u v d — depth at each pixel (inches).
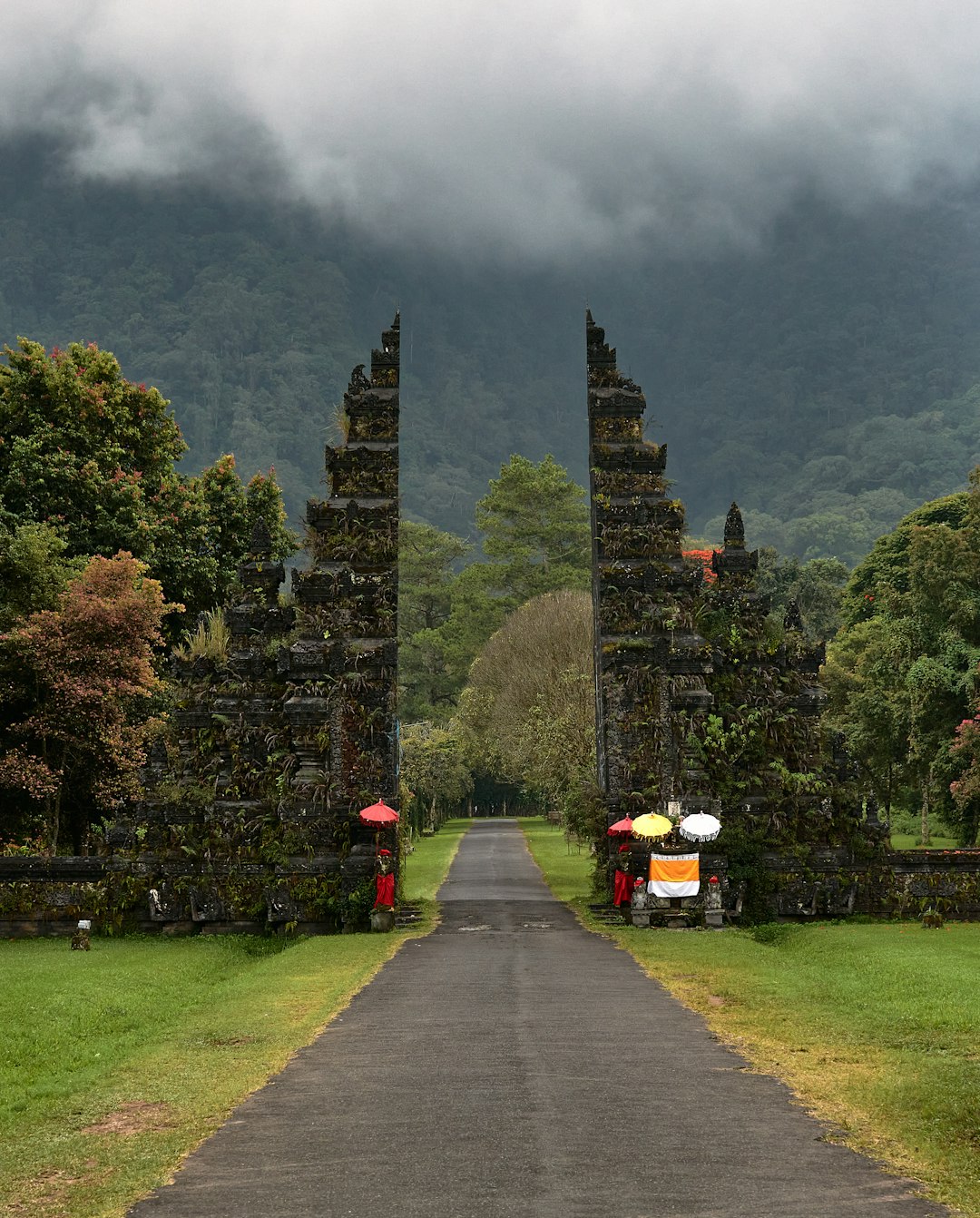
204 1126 438.6
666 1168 374.6
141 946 1100.5
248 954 1097.4
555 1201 343.9
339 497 1430.9
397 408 1461.6
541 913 1311.5
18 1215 354.3
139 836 1201.4
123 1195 362.6
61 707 1253.7
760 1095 470.3
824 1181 362.6
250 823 1223.5
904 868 1228.5
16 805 1423.5
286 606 1366.9
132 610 1268.5
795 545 7726.4
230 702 1290.6
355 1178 369.1
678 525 1419.8
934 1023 614.2
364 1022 645.3
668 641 1309.1
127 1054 611.8
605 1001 709.9
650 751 1320.1
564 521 3912.4
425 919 1258.0
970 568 2020.2
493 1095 468.1
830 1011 664.4
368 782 1295.5
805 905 1211.9
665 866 1192.2
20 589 1295.5
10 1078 560.7
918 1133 414.9
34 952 1027.9
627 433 1467.8
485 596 3954.2
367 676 1317.7
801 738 1312.7
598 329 1503.4
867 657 2458.2
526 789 3085.6
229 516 1851.6
